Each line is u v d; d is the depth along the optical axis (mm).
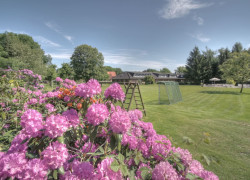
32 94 3455
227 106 10453
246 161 3391
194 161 1238
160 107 10117
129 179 1070
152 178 1047
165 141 1440
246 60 18641
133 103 11328
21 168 801
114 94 1546
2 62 16312
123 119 1036
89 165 942
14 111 2738
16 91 3068
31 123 1035
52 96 3283
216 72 38750
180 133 5105
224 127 5766
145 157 1363
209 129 5527
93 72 38000
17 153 908
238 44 37250
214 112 8578
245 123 6312
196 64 39281
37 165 812
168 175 988
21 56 22688
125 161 1246
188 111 8805
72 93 3102
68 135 1186
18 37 35781
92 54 38031
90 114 1119
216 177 1099
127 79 54438
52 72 28578
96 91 1417
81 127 1447
